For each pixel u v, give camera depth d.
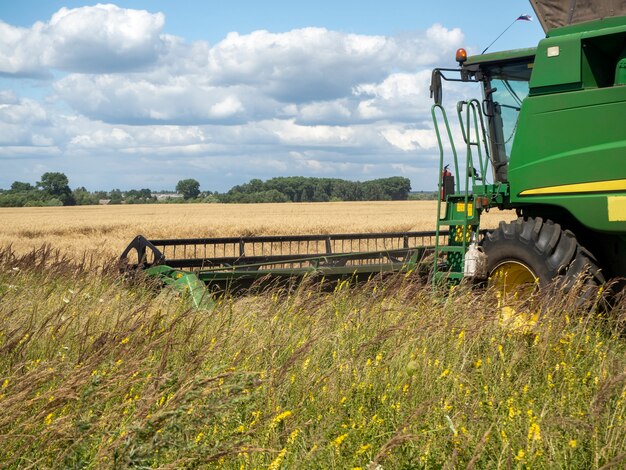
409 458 3.46
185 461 3.09
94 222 45.59
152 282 8.23
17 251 24.25
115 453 3.05
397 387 4.46
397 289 7.30
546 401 4.31
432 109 8.84
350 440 3.76
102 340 4.76
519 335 5.66
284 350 5.35
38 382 3.67
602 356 5.40
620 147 6.75
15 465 3.30
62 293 7.48
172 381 3.87
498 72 8.84
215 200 158.38
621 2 7.06
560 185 7.22
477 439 3.75
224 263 10.65
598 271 6.84
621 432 3.79
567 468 3.54
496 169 8.83
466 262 7.92
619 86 6.80
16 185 169.00
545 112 7.37
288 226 38.44
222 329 5.48
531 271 7.20
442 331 5.54
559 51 7.30
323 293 7.84
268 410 4.13
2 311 6.25
